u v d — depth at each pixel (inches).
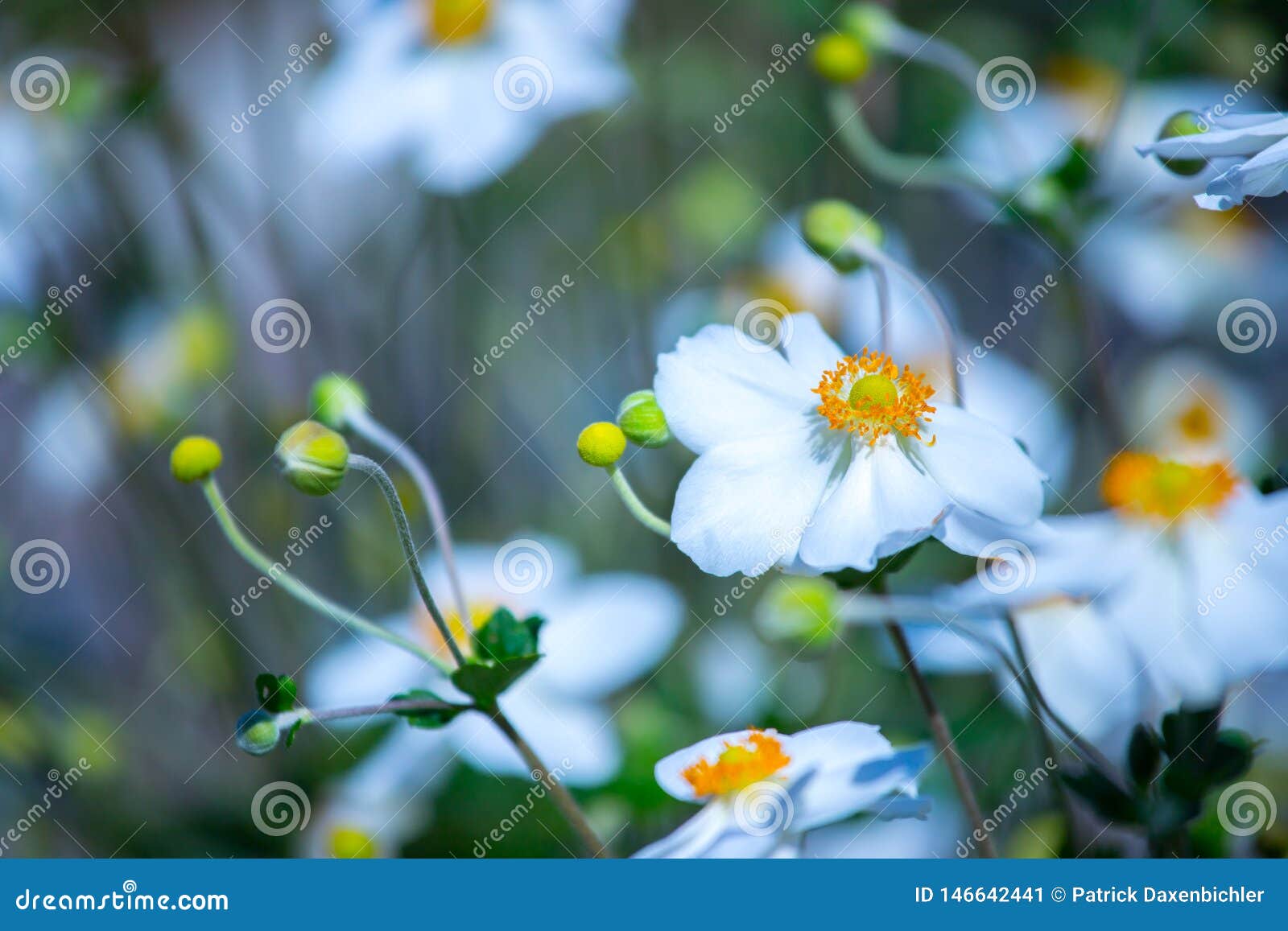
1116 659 27.3
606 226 36.9
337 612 25.7
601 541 34.2
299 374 37.7
